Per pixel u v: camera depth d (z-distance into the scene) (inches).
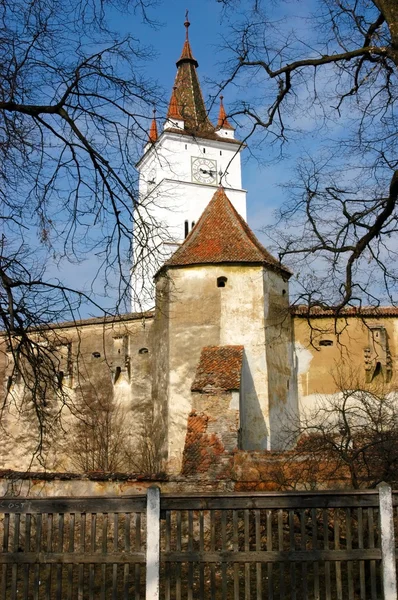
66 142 440.1
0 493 677.3
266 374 1010.1
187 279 1052.5
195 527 578.6
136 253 474.0
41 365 479.2
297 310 1110.4
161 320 1095.0
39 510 360.5
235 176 2293.3
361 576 346.9
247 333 1025.5
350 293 613.3
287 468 670.5
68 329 1259.2
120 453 1156.5
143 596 441.1
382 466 531.5
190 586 347.6
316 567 348.8
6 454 1241.4
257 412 991.0
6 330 447.5
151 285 523.5
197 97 2065.7
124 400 1187.9
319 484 617.0
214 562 348.5
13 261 436.8
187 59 2103.8
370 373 1097.4
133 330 1206.9
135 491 684.7
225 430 843.4
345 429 605.3
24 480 685.3
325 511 357.4
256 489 683.4
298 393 1090.1
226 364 940.0
